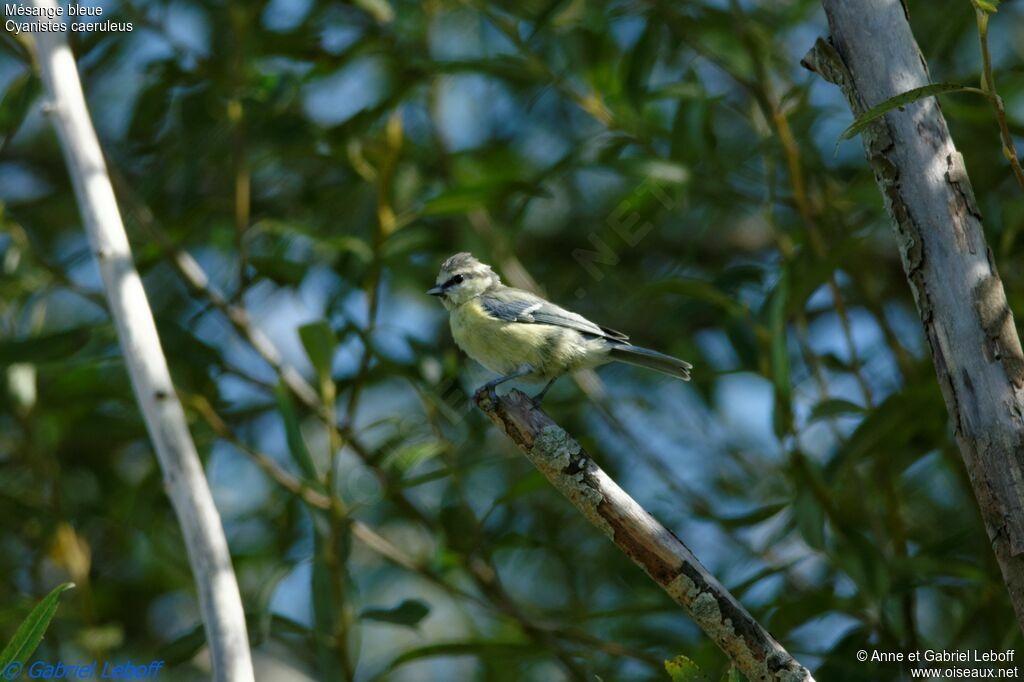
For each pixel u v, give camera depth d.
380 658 13.02
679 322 10.98
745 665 5.92
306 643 11.98
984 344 5.40
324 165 12.26
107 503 11.61
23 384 10.68
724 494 11.94
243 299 10.41
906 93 5.35
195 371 10.66
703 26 10.74
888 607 9.08
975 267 5.49
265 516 12.15
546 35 11.50
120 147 12.81
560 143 13.27
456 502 10.95
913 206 5.62
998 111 5.41
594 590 11.76
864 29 5.82
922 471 11.09
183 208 11.74
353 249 10.40
